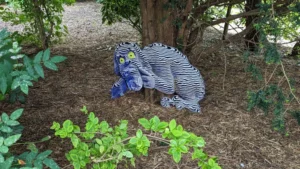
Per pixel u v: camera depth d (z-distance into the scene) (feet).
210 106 10.48
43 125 9.23
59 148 8.18
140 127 9.20
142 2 9.91
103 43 17.65
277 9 8.82
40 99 10.75
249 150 8.44
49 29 16.40
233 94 11.27
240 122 9.64
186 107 10.05
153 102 10.43
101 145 4.79
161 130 4.67
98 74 12.94
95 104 10.44
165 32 10.11
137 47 9.52
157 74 9.76
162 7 9.78
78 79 12.42
